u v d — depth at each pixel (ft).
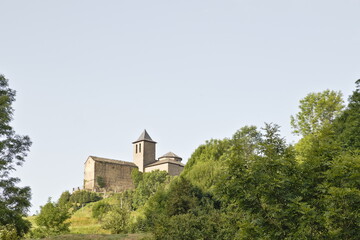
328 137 53.42
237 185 47.47
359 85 126.00
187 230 96.22
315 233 44.62
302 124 184.55
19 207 101.76
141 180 391.65
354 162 46.29
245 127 198.18
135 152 418.92
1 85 110.32
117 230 151.43
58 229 144.66
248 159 51.52
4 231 100.27
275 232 45.29
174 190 150.00
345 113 134.00
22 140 109.70
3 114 100.53
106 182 387.96
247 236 47.91
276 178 46.65
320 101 180.34
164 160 391.45
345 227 43.16
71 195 359.46
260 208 47.16
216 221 94.38
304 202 44.34
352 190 42.42
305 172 48.47
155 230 104.94
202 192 151.23
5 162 98.78
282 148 51.24
